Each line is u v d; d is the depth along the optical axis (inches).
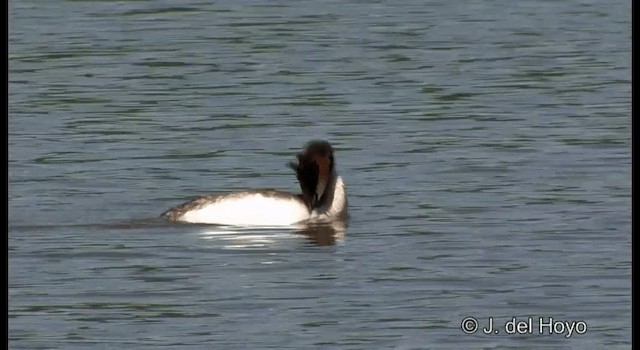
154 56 1860.2
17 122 1475.1
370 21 2111.2
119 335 858.1
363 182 1222.9
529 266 975.0
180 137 1402.6
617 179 1219.9
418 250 1014.4
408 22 2105.1
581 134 1395.2
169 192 1200.8
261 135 1414.9
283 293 923.4
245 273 962.1
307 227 1070.4
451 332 860.0
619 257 991.0
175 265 979.3
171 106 1556.3
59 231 1059.9
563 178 1226.6
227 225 1071.0
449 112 1513.3
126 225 1074.1
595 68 1760.6
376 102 1568.7
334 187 1093.8
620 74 1718.8
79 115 1512.1
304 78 1711.4
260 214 1077.8
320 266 976.3
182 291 928.3
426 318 881.5
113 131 1430.9
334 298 914.7
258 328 866.8
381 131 1425.9
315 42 1955.0
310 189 1088.8
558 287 932.0
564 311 890.7
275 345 843.4
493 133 1408.7
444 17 2143.2
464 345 844.6
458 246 1023.6
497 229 1068.5
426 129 1430.9
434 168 1267.2
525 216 1105.4
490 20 2117.4
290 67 1784.0
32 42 1952.5
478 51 1886.1
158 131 1430.9
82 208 1133.7
